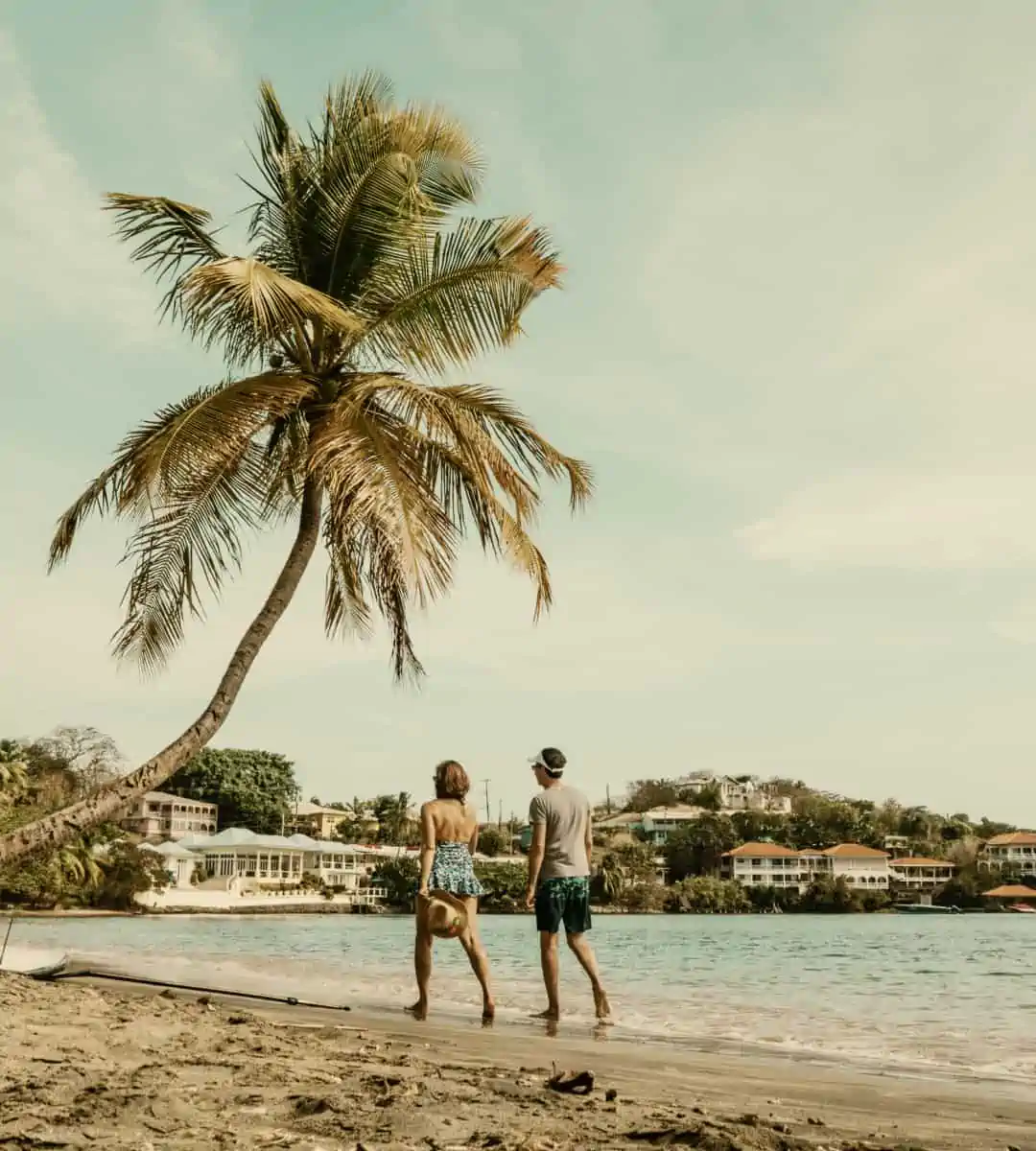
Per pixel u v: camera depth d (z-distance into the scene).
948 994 12.77
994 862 128.62
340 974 12.55
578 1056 5.41
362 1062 4.62
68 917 50.88
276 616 11.08
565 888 7.77
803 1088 4.62
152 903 63.59
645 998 10.47
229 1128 3.13
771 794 180.25
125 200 11.27
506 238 12.16
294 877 88.38
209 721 10.44
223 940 27.50
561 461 12.32
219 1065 4.36
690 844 118.00
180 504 11.23
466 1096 3.76
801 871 114.94
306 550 11.46
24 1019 5.40
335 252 12.44
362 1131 3.12
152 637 11.27
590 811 8.03
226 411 10.75
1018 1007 10.69
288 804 119.94
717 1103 4.06
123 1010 6.12
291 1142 2.95
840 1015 9.32
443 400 11.48
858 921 83.62
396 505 10.41
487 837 112.94
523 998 9.68
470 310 12.35
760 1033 7.41
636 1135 3.14
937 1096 4.43
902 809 163.88
